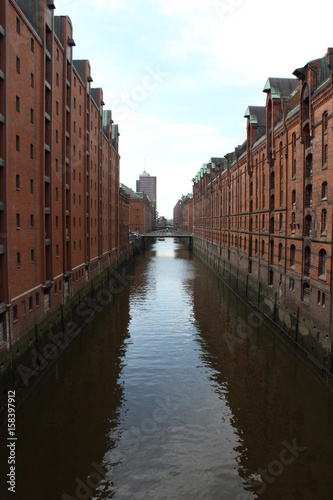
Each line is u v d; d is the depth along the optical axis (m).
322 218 21.88
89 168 37.41
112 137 59.94
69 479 13.25
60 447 15.00
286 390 19.84
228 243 53.44
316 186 22.78
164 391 19.78
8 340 17.70
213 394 19.47
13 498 12.34
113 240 56.00
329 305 20.12
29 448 14.91
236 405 18.34
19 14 19.25
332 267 20.09
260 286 35.19
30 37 21.06
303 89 24.67
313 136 23.28
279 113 31.92
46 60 24.91
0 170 17.53
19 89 19.58
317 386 20.27
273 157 31.98
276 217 30.95
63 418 17.12
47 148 24.28
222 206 59.22
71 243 30.22
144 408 18.05
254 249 38.16
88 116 37.03
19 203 19.62
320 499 12.45
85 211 35.81
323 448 14.99
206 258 78.75
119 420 16.98
